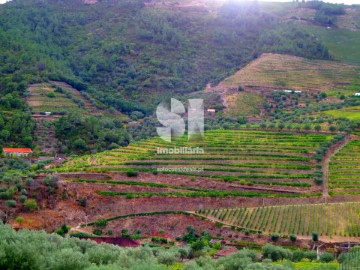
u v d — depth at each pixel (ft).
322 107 626.64
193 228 381.40
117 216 399.44
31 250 182.19
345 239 359.87
